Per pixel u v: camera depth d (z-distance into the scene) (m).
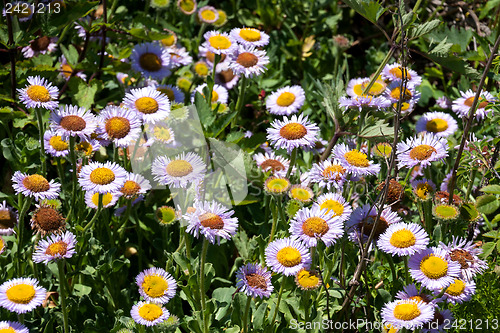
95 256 2.95
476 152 3.08
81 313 2.90
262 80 4.53
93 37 4.29
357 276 2.67
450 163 3.56
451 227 3.05
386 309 2.45
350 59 5.04
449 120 3.60
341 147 2.86
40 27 3.50
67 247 2.47
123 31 3.72
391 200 2.90
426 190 2.94
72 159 2.87
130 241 3.43
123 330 2.53
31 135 3.71
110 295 2.96
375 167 2.80
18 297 2.41
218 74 4.22
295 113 4.30
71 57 3.86
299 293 2.88
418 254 2.51
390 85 3.56
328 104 3.51
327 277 2.74
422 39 4.15
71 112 2.83
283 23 5.00
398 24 3.04
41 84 2.90
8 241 3.16
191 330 2.70
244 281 2.42
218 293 2.96
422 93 4.43
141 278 2.62
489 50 3.78
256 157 3.55
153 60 3.76
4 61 4.07
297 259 2.47
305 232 2.50
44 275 3.08
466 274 2.53
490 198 2.86
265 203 3.29
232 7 5.08
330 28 5.07
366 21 5.16
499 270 2.85
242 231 3.07
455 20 4.73
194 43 4.59
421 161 2.89
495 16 4.29
